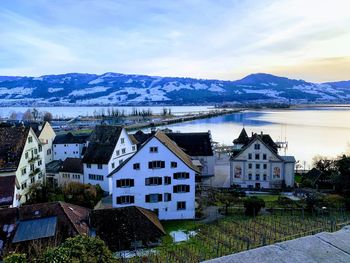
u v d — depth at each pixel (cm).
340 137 13725
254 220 4762
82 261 1870
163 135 5400
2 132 5553
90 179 6494
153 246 3747
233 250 3588
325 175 6981
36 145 5959
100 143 6688
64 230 3462
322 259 383
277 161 6694
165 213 4809
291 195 6291
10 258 1856
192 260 3291
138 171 4700
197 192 6166
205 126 19150
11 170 4997
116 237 3644
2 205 4494
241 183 6875
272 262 379
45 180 6294
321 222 4550
